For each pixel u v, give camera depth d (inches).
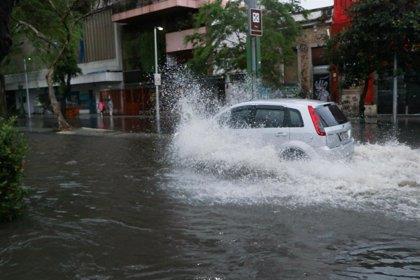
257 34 603.5
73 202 308.2
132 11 1509.6
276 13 920.9
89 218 267.9
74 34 1096.8
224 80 1008.2
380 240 222.2
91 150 620.7
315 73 1108.5
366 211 268.4
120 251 214.1
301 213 268.2
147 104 1576.0
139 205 297.4
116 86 1691.7
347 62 770.2
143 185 358.6
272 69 913.5
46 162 512.7
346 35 744.3
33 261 201.6
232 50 957.2
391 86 1006.4
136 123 1189.1
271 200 298.5
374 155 434.6
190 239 229.8
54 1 960.9
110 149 623.5
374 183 328.2
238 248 216.2
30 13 946.1
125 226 252.2
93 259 204.5
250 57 613.9
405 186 319.0
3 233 238.1
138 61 1606.8
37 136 912.9
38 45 1108.5
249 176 366.0
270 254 207.6
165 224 255.3
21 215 272.4
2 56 267.3
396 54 724.0
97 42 1736.0
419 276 182.1
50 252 212.1
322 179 340.8
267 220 257.6
